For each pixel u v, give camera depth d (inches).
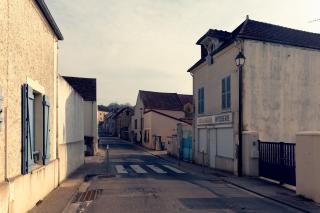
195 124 968.3
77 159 781.9
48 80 447.8
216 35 799.1
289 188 482.6
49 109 441.7
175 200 399.2
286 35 724.7
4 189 257.0
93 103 1362.0
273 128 675.4
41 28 402.6
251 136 613.9
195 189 480.4
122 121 3083.2
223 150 751.1
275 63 685.9
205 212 338.0
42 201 383.9
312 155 395.5
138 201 392.8
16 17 299.3
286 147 521.3
